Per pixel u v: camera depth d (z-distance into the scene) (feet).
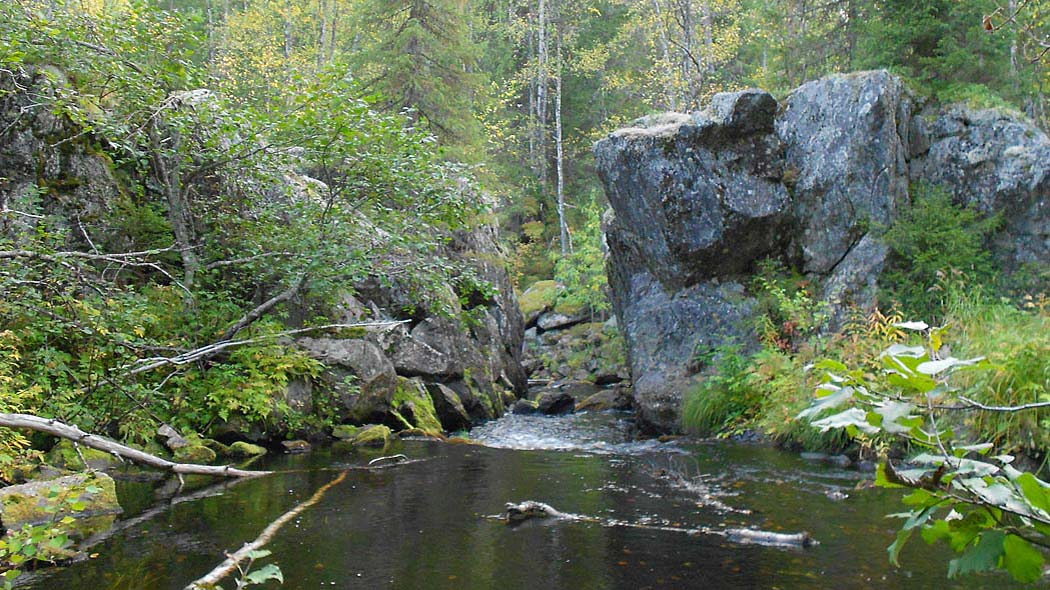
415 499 22.17
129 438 27.32
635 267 44.09
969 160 38.52
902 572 14.93
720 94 40.68
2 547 13.80
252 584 14.57
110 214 35.27
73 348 28.43
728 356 37.14
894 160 38.75
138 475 25.16
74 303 27.37
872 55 43.65
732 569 15.48
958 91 40.27
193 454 27.89
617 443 35.47
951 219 36.78
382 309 44.16
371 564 15.93
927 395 4.92
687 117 42.34
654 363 40.45
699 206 39.91
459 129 66.49
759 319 38.58
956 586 14.06
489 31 110.63
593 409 49.85
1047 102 51.70
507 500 22.09
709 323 39.99
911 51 42.42
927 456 5.15
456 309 46.83
